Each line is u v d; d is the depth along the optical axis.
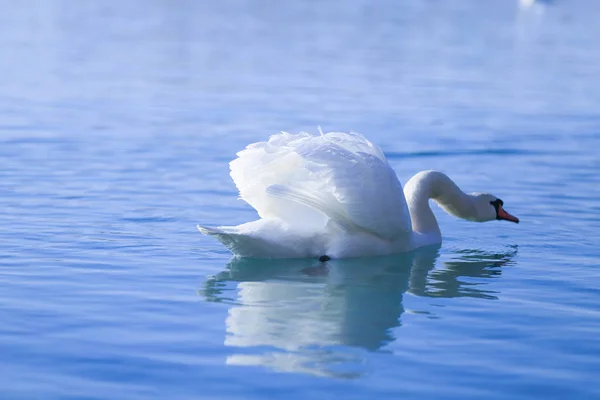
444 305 10.67
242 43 42.84
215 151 20.41
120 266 11.91
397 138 22.41
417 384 8.18
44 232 13.52
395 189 12.79
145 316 9.91
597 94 30.08
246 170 12.47
